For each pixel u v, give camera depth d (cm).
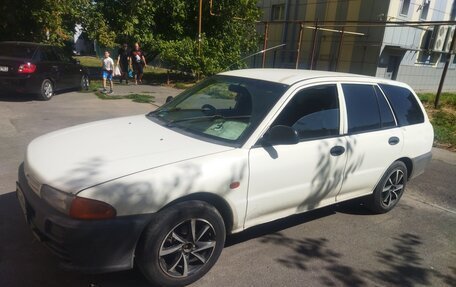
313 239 405
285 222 441
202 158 308
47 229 269
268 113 350
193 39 1961
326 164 382
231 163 314
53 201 268
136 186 270
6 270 311
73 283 302
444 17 2073
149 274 288
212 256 319
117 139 338
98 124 391
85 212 258
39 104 1056
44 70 1114
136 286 303
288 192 358
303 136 369
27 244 349
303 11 2169
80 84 1359
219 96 399
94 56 4031
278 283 324
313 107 382
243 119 358
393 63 1984
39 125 802
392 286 335
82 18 1762
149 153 308
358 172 423
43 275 309
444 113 1302
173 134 353
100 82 1698
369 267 362
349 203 512
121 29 1853
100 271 270
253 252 368
